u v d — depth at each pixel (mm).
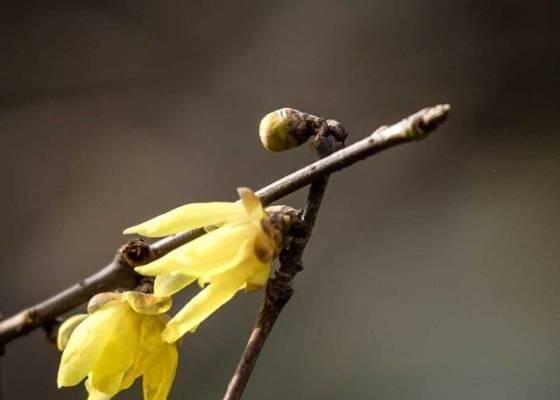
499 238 636
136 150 703
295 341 614
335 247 650
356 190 669
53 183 699
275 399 592
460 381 583
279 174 685
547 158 671
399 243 649
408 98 707
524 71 699
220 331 622
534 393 568
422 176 673
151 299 367
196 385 606
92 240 678
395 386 587
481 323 605
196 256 356
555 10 697
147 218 681
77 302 381
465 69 706
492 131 691
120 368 366
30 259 675
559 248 623
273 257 358
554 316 598
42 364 631
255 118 706
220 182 690
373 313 621
